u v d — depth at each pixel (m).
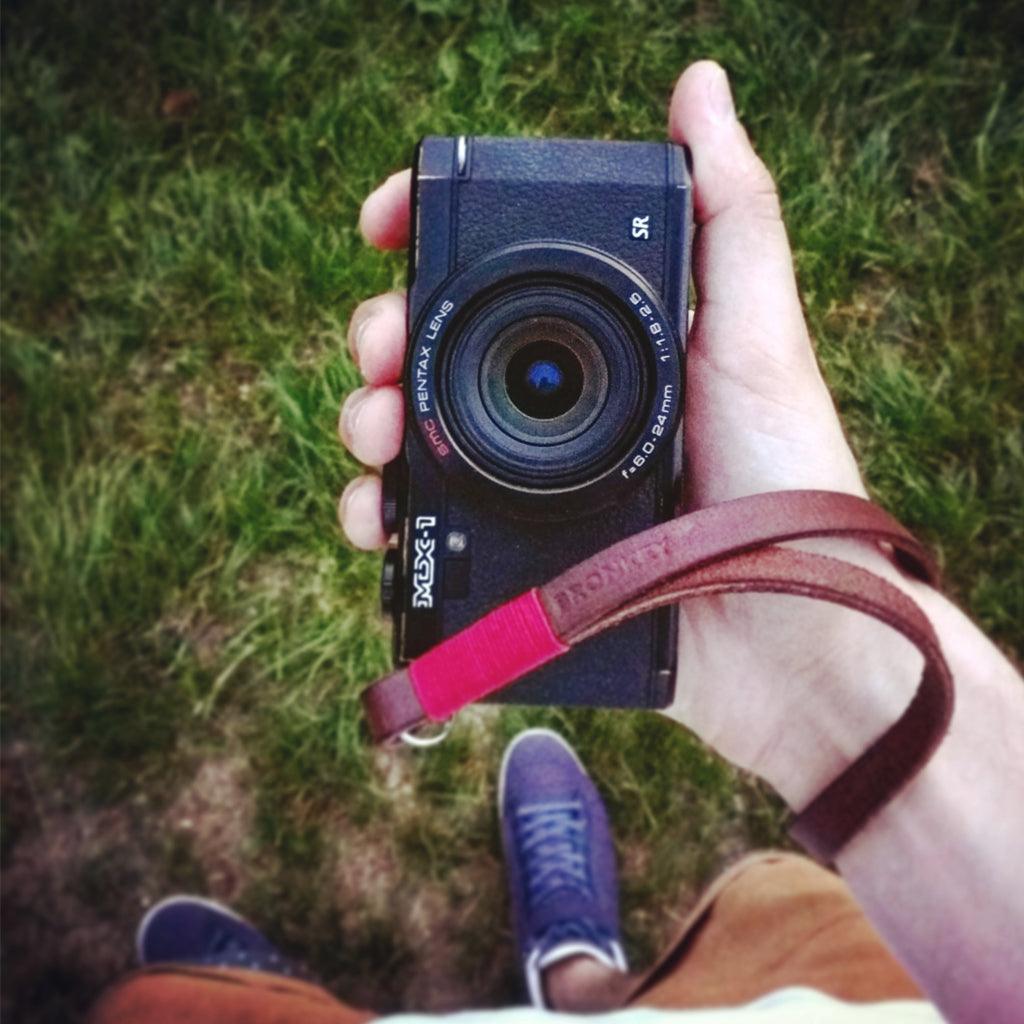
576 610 0.23
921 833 0.29
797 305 0.29
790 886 0.38
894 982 0.35
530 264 0.26
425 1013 0.41
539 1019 0.35
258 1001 0.37
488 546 0.27
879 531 0.25
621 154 0.26
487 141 0.26
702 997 0.35
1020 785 0.28
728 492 0.29
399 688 0.24
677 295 0.26
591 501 0.26
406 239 0.31
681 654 0.30
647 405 0.26
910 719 0.27
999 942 0.28
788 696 0.30
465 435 0.26
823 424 0.29
